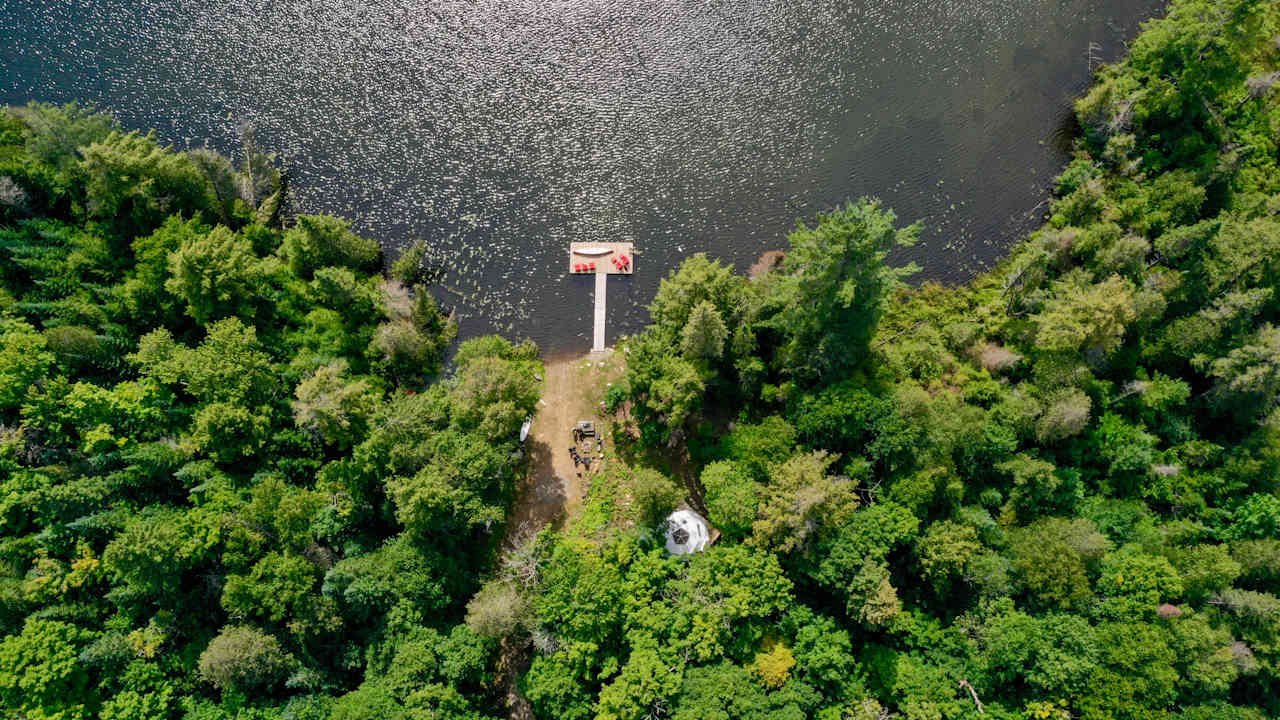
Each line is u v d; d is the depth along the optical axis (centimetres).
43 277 7100
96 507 6228
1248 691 6009
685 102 8475
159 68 8669
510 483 6850
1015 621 5859
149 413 6606
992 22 8669
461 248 7938
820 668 5750
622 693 5603
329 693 5994
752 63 8612
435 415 6531
